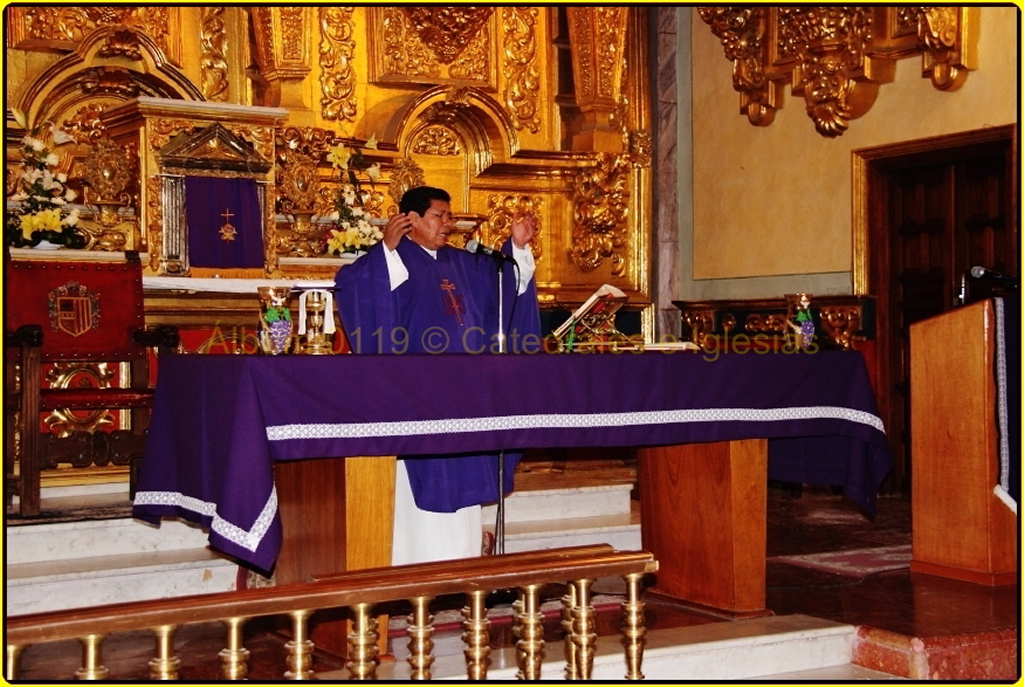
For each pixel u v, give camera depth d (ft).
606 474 25.38
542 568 10.62
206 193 25.12
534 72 32.48
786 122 30.37
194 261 24.86
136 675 12.97
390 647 14.23
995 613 15.57
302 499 14.06
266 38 28.43
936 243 27.40
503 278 16.14
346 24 29.89
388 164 29.58
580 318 16.17
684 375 14.69
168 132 24.86
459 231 29.40
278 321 13.61
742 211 31.73
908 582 17.74
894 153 27.48
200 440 13.35
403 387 12.85
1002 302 17.48
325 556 13.48
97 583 15.62
